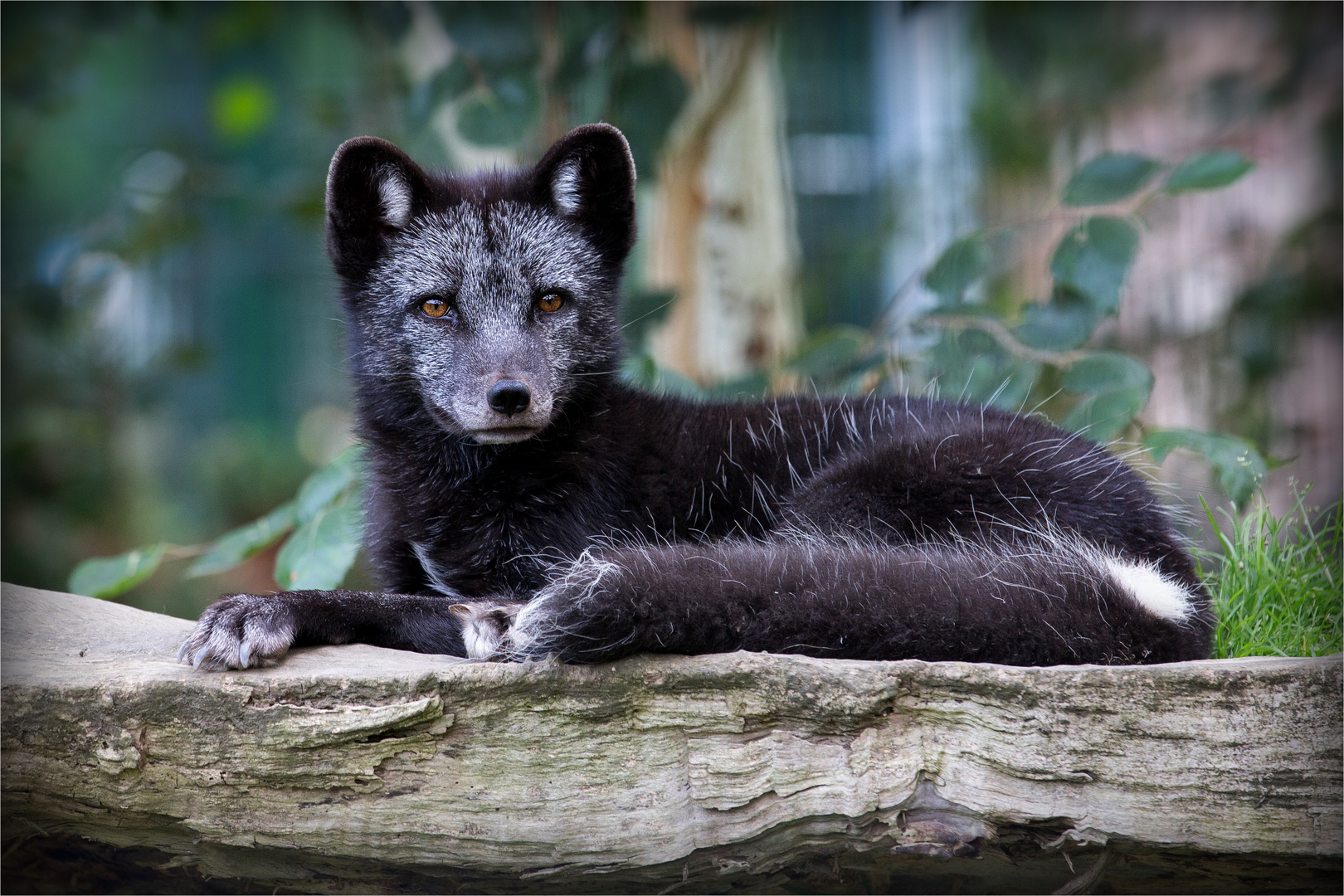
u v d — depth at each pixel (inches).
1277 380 735.1
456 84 556.7
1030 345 483.5
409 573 366.6
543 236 365.1
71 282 732.0
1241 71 800.9
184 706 258.8
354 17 656.4
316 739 255.3
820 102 824.3
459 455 355.9
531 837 258.5
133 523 808.9
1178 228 794.2
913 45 826.2
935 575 280.7
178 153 729.0
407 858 263.0
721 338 665.6
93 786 262.1
